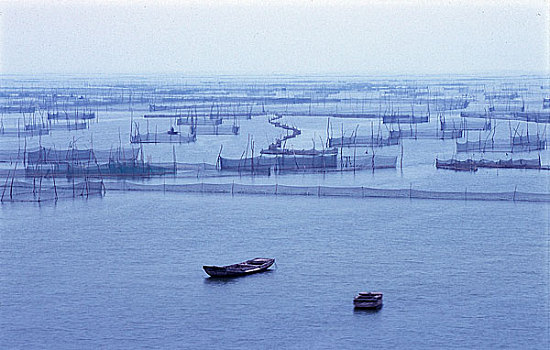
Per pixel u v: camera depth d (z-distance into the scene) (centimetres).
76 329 18738
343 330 18512
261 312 19588
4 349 17762
